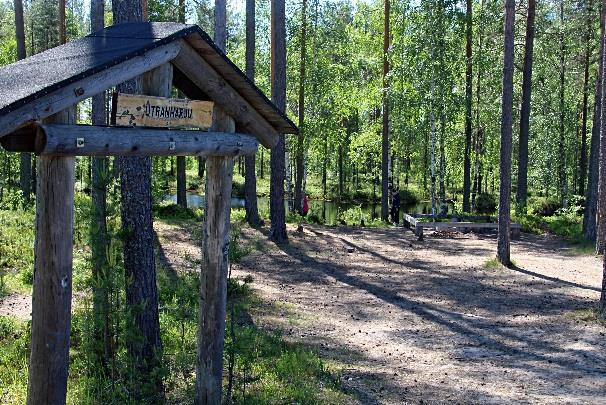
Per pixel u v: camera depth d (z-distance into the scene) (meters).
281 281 15.03
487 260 18.11
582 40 31.08
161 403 6.89
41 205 4.35
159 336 7.93
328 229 23.70
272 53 22.92
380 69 32.50
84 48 4.86
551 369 9.14
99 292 7.02
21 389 7.12
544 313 12.37
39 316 4.39
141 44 4.74
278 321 11.37
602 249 18.86
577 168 44.44
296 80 31.17
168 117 5.21
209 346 6.33
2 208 23.05
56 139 4.11
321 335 10.75
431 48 25.11
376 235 22.78
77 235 10.51
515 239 22.55
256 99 5.92
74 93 4.20
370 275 16.02
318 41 30.75
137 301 7.69
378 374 8.81
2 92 3.93
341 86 33.09
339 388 8.03
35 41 48.31
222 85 5.75
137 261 7.66
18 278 13.26
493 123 36.25
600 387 8.35
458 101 26.34
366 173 51.62
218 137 5.77
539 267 17.11
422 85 25.50
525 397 8.01
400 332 11.16
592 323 11.53
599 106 21.84
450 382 8.56
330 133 32.53
